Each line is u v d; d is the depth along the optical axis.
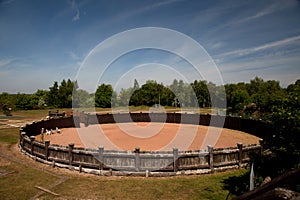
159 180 7.12
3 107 32.03
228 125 18.70
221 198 5.88
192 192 6.26
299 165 4.58
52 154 8.77
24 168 8.41
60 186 6.79
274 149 5.30
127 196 6.11
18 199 5.98
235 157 7.95
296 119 4.75
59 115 24.41
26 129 13.95
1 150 11.16
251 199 1.68
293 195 1.24
